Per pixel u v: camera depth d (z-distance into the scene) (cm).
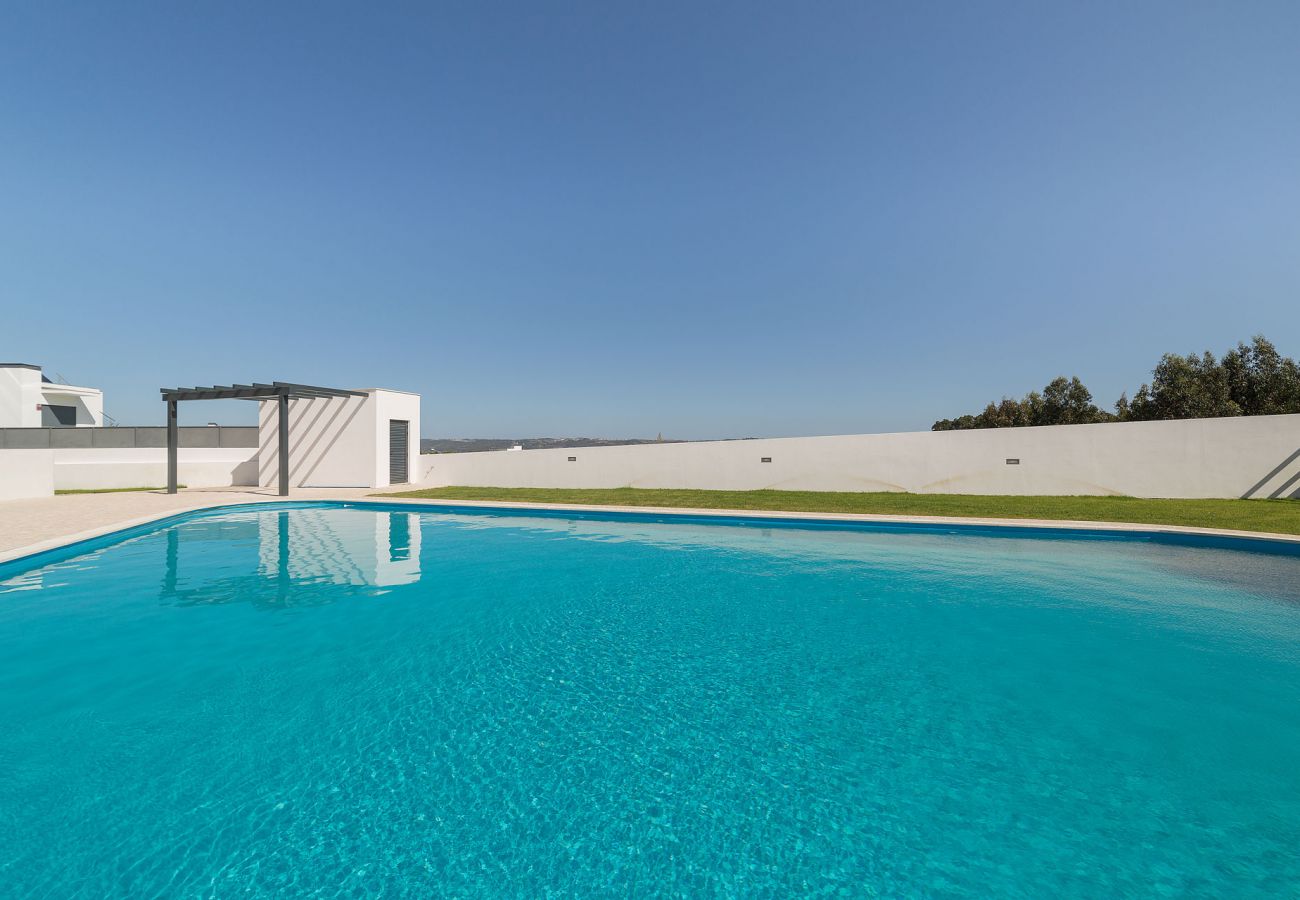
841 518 1042
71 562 792
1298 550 765
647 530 1087
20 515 1084
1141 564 775
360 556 865
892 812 262
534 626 534
